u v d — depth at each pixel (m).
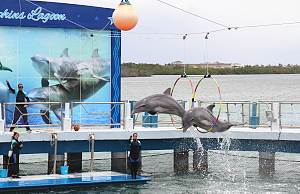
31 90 21.30
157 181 19.52
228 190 18.02
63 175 19.19
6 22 20.66
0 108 18.94
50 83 21.61
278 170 22.05
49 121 20.28
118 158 20.70
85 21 22.00
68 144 19.77
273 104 20.23
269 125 20.77
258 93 103.75
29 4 20.95
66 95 21.89
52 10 21.38
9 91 20.92
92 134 19.42
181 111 11.49
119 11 14.20
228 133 20.17
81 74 22.12
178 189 18.08
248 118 21.67
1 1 20.53
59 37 21.70
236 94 101.25
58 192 17.03
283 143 20.25
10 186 16.86
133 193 17.25
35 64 21.33
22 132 18.81
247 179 20.03
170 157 25.94
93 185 17.92
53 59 21.64
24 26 21.05
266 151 20.53
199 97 92.00
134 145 18.67
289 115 21.03
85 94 22.23
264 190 18.08
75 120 22.02
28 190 17.09
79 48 22.06
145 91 124.00
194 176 20.67
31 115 21.23
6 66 20.89
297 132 19.77
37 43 21.34
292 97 85.31
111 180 18.27
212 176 20.70
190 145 21.03
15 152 18.05
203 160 22.05
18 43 21.05
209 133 20.33
